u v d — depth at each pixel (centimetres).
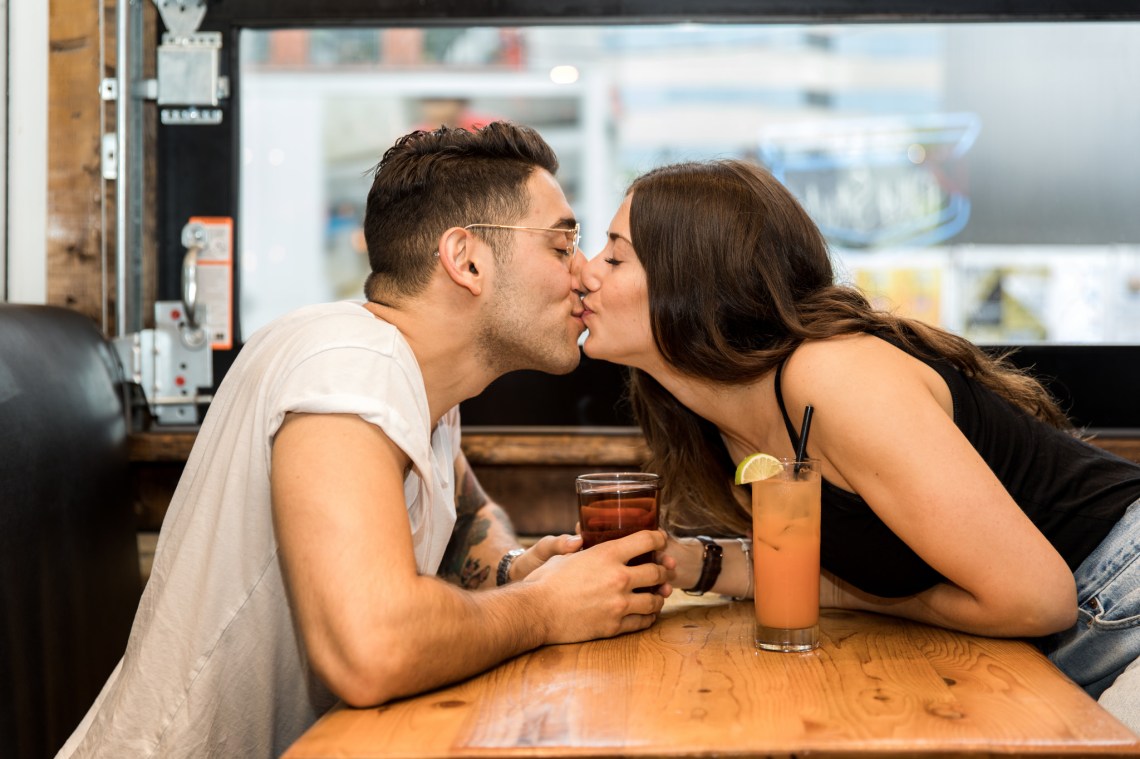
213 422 133
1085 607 133
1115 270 221
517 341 143
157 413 216
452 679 104
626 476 137
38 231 210
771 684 103
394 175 140
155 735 125
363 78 274
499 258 139
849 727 89
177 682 125
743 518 166
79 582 170
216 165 219
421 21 215
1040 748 84
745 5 212
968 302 226
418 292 139
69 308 194
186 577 126
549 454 204
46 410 163
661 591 134
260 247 234
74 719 164
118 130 209
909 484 118
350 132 276
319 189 269
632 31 221
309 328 122
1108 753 83
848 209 232
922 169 228
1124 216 220
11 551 149
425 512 130
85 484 175
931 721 90
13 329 162
